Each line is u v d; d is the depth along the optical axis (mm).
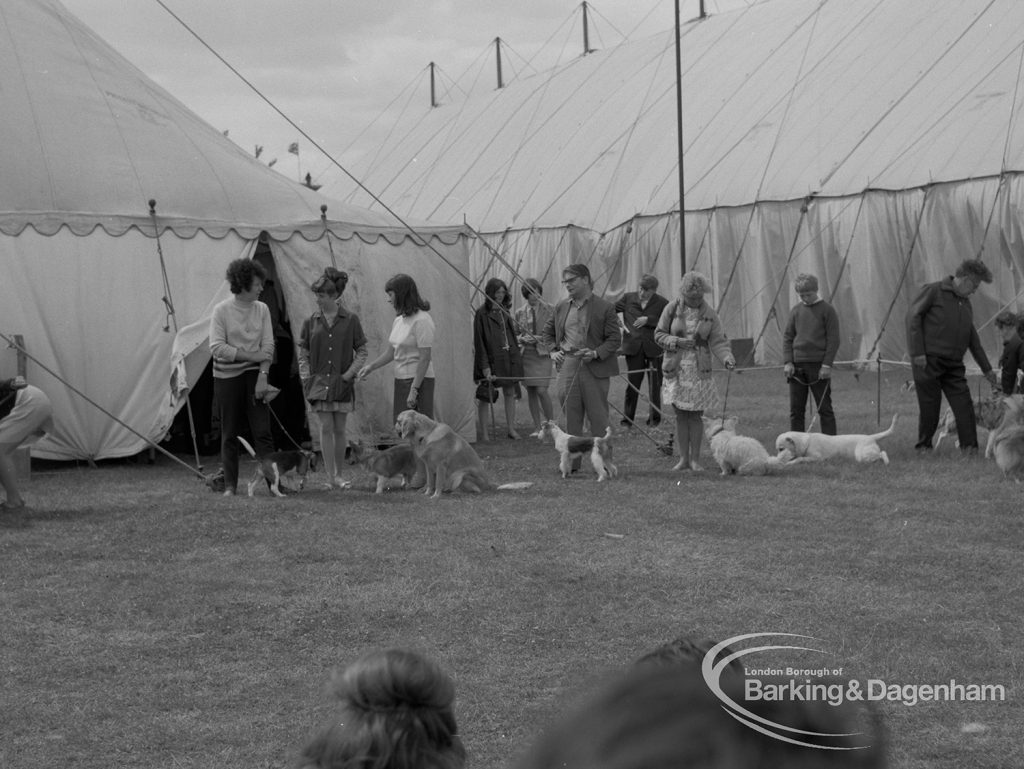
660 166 29719
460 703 4742
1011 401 11219
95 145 13516
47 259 12273
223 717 4668
